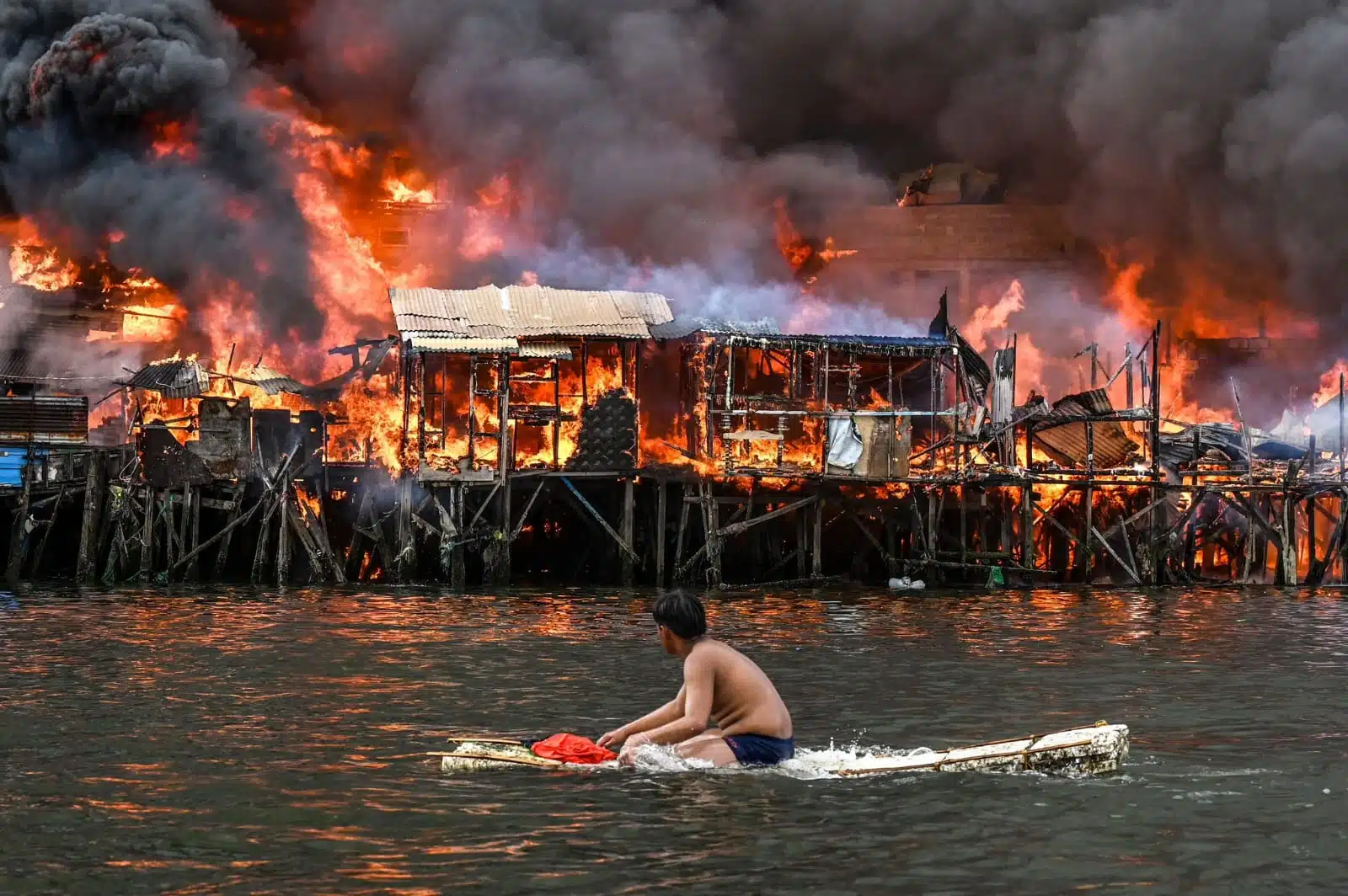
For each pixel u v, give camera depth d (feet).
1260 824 41.55
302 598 117.80
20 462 145.59
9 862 37.76
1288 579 139.95
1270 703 64.95
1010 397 144.05
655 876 36.22
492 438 139.33
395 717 60.03
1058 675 74.38
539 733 56.65
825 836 39.55
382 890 35.29
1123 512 146.82
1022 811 42.32
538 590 129.59
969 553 136.87
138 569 134.31
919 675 73.92
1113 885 35.91
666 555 143.95
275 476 131.85
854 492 139.33
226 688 67.87
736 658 47.24
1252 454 154.92
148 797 44.88
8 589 124.16
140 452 131.34
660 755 46.62
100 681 69.67
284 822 41.68
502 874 36.42
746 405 142.20
